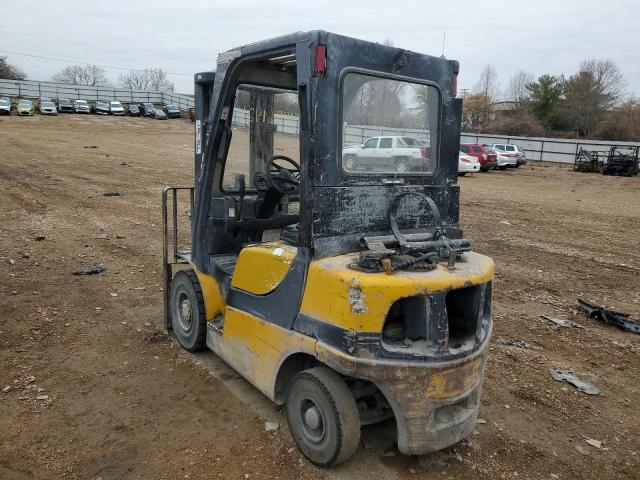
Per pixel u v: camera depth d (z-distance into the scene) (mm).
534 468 3723
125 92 63781
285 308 3613
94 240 9477
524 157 36875
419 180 3875
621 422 4395
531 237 11633
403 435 3260
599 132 53656
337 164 3383
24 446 3654
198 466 3525
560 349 5789
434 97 3912
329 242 3418
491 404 4531
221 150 4574
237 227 4766
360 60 3410
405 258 3439
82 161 21453
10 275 7195
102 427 3924
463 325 3486
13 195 13258
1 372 4629
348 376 3240
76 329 5613
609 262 9602
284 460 3611
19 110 44844
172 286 5363
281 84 4719
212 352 5156
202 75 4637
